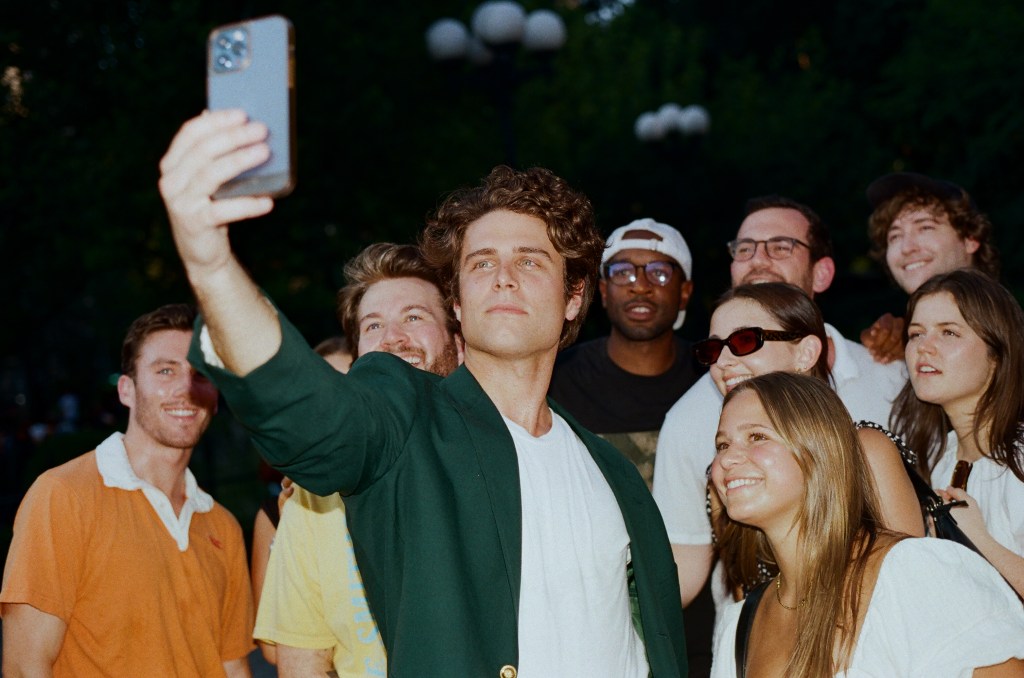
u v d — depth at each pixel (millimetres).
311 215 14336
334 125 13758
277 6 13695
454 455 2100
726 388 3250
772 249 4266
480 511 2080
